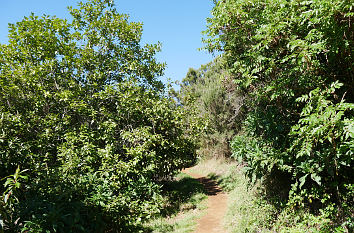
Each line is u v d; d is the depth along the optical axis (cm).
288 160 449
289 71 414
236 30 555
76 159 653
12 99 875
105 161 696
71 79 899
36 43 904
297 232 379
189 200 871
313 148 395
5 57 878
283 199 512
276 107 479
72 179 577
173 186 1134
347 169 402
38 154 732
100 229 529
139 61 1062
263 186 612
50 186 552
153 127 868
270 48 477
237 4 500
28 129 781
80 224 480
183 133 970
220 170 1387
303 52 343
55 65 891
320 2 308
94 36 1009
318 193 433
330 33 343
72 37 986
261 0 486
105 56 1028
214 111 1463
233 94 894
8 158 602
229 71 700
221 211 729
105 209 541
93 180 607
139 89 885
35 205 469
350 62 355
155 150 873
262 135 545
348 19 311
